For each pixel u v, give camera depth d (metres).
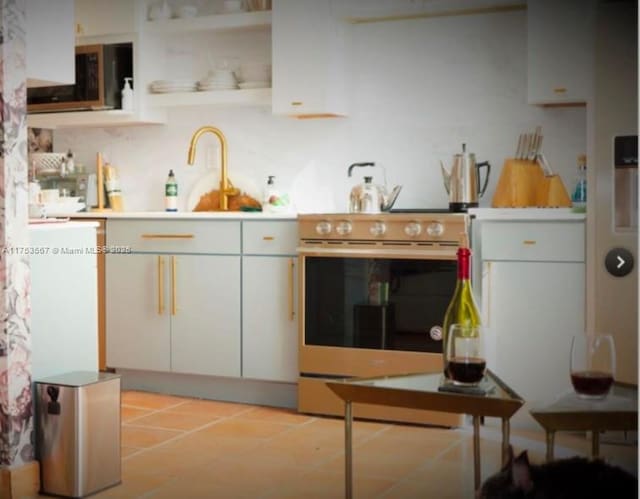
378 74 4.92
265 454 3.87
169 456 3.84
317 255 4.43
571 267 4.05
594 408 2.34
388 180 4.92
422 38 4.82
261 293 4.66
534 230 4.09
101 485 3.37
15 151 3.22
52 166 5.61
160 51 5.40
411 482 3.50
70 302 3.57
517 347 4.16
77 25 5.34
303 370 4.49
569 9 4.11
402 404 2.60
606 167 3.90
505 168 4.36
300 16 4.75
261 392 4.76
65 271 3.54
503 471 2.79
